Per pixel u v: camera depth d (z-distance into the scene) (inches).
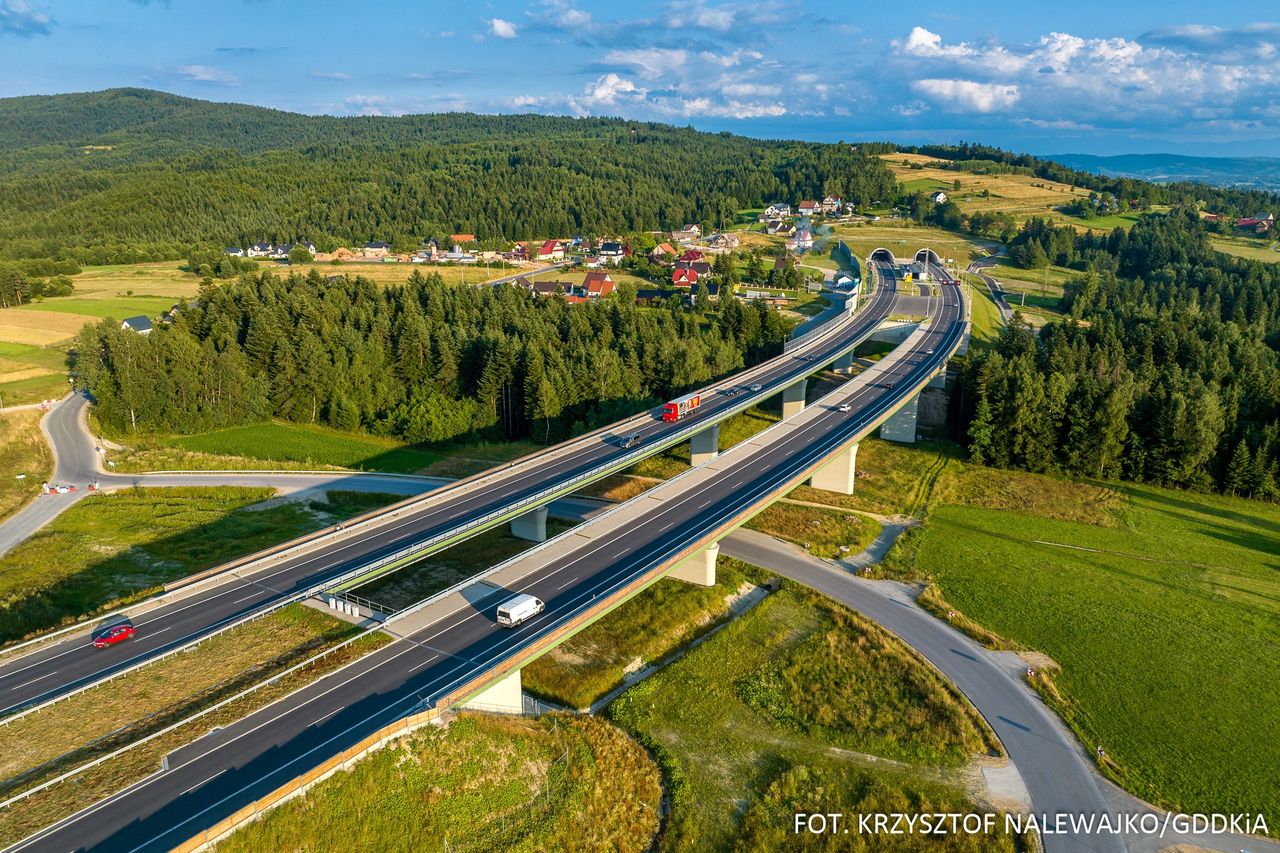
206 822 1535.4
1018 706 2440.9
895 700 2485.2
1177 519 4008.4
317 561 2647.6
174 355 5123.0
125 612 2341.3
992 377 4827.8
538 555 2728.8
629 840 1948.8
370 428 5128.0
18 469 4192.9
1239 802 2054.6
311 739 1775.3
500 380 5132.9
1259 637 2874.0
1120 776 2138.3
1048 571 3390.7
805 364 5502.0
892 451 4923.7
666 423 4232.3
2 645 2421.3
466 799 1871.3
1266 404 4633.4
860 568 3373.5
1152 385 5000.0
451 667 2052.2
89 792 1605.6
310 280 7258.9
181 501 3826.3
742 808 2052.2
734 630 2876.5
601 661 2669.8
